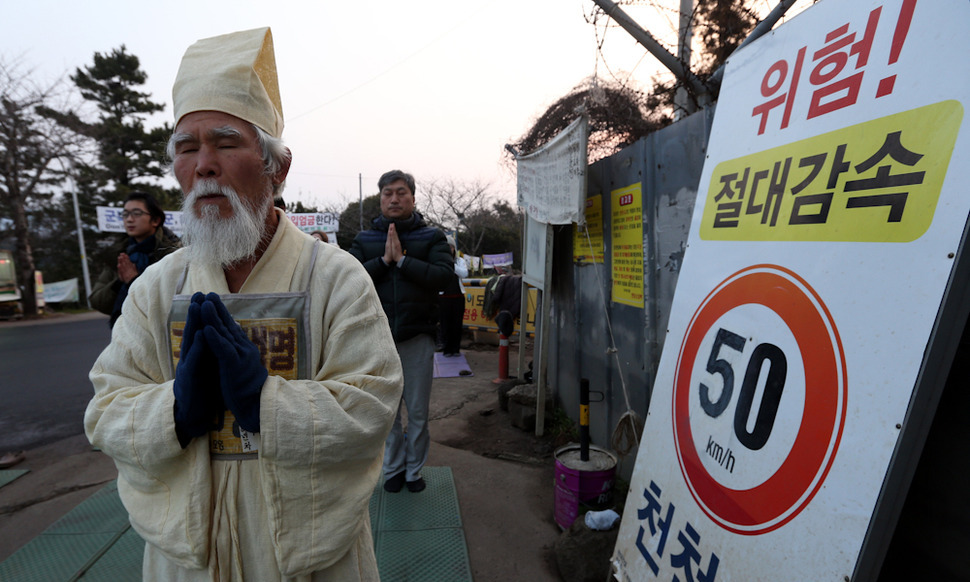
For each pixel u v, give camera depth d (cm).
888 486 77
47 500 298
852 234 94
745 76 140
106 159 2389
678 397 142
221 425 94
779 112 123
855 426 85
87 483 321
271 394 88
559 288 409
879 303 85
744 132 136
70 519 267
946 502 96
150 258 292
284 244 105
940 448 98
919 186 82
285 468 88
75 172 2119
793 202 111
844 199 97
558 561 213
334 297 102
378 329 104
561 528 245
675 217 227
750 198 127
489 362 702
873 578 79
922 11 88
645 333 255
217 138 95
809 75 115
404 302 265
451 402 490
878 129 93
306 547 91
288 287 102
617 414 295
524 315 470
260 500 94
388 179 274
